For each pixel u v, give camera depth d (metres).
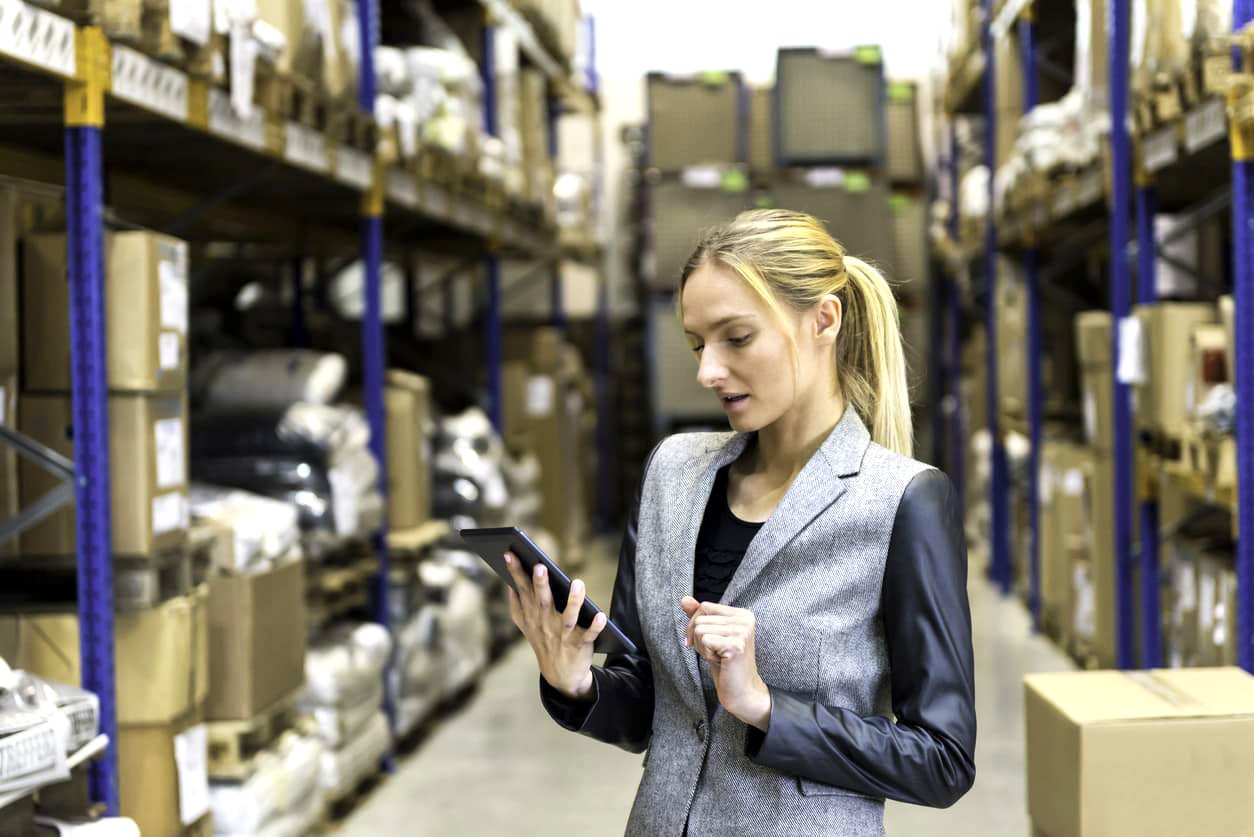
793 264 1.61
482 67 6.61
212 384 4.63
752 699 1.49
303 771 3.86
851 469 1.62
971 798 4.49
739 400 1.63
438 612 5.48
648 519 1.78
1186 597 4.50
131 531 2.96
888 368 1.75
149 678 3.05
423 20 6.38
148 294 2.94
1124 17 4.96
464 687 5.96
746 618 1.49
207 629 3.48
